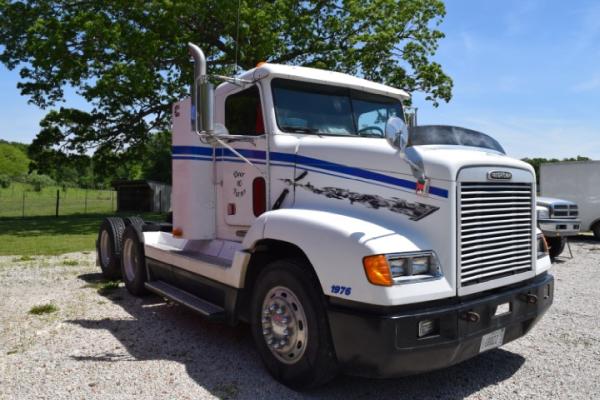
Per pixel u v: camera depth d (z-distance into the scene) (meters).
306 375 3.56
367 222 3.59
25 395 3.56
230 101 5.08
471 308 3.37
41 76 22.59
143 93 19.02
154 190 34.41
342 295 3.28
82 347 4.59
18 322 5.38
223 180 5.24
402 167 3.59
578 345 4.80
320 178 4.11
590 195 14.98
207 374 3.98
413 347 3.13
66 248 12.20
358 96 5.10
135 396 3.55
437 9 21.55
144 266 6.43
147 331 5.11
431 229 3.41
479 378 4.00
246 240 4.14
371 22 20.95
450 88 21.66
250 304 4.28
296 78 4.68
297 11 21.02
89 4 21.02
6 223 21.42
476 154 3.68
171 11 18.34
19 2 22.00
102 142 24.28
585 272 8.98
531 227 3.98
